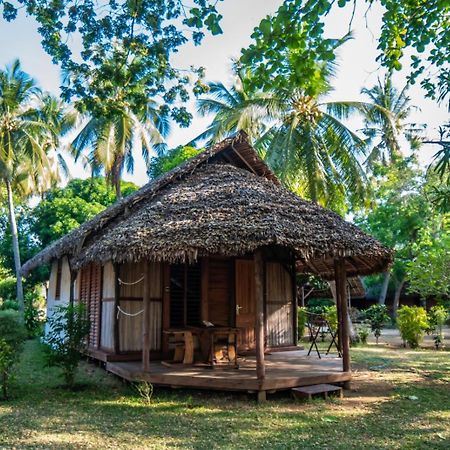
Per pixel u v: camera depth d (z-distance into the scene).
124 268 10.67
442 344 18.05
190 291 11.25
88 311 12.38
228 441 5.98
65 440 5.97
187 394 8.48
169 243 8.05
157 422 6.79
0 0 7.31
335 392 8.54
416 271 16.22
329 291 21.95
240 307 11.56
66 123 25.23
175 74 8.71
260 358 8.08
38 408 7.56
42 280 28.20
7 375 8.40
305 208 9.35
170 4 7.63
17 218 30.25
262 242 7.80
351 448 5.75
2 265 30.05
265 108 17.75
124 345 10.40
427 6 6.67
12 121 23.08
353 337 18.70
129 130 23.45
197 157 11.63
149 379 8.47
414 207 26.70
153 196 11.12
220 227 8.18
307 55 5.66
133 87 8.59
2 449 5.60
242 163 12.73
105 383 9.55
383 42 7.20
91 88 8.44
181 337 10.06
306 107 18.16
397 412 7.45
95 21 7.75
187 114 9.27
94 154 23.25
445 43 7.14
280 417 7.07
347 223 9.48
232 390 8.23
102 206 29.88
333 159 18.19
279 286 12.41
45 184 24.12
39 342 17.83
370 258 9.54
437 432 6.40
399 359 13.61
